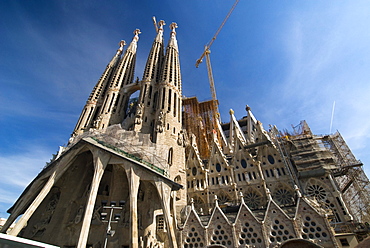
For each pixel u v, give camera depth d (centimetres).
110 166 4872
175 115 5978
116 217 2603
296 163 4516
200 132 7662
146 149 4472
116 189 4288
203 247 3027
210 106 8931
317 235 2691
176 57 7969
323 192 4053
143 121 5938
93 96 7812
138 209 4038
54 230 3947
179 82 7306
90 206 3288
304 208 2942
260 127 5659
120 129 5003
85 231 3028
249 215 3094
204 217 3453
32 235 4028
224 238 3016
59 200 4306
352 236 2823
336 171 4519
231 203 4119
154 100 6800
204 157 6962
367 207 4234
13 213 3834
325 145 5106
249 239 2897
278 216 2966
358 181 4409
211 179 4947
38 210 4550
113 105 7181
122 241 3600
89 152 4706
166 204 3453
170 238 3095
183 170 4909
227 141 8531
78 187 4547
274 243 2761
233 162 5028
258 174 4628
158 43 9019
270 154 4950
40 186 4475
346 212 3656
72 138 5906
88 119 7144
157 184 3666
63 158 4197
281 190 4350
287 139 5200
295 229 2778
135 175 3688
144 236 3653
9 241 1074
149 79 7094
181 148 5306
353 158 4609
